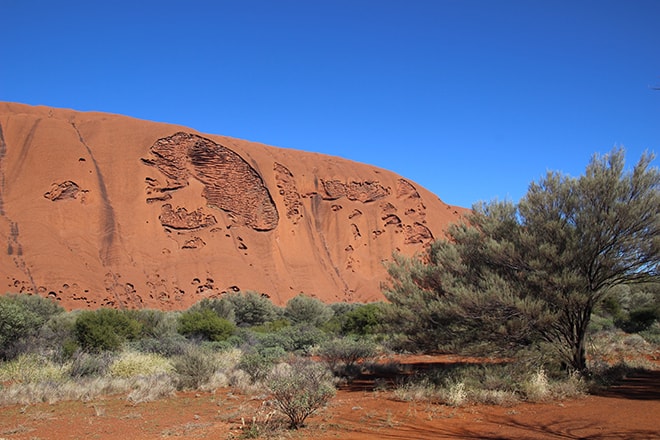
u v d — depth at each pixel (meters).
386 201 90.88
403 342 13.14
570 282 11.47
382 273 81.94
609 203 12.14
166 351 17.73
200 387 12.55
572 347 12.81
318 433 7.42
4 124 64.69
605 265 12.15
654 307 28.33
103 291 52.81
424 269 13.70
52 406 10.48
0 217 54.38
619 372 13.54
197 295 59.34
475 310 11.61
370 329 25.38
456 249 13.43
